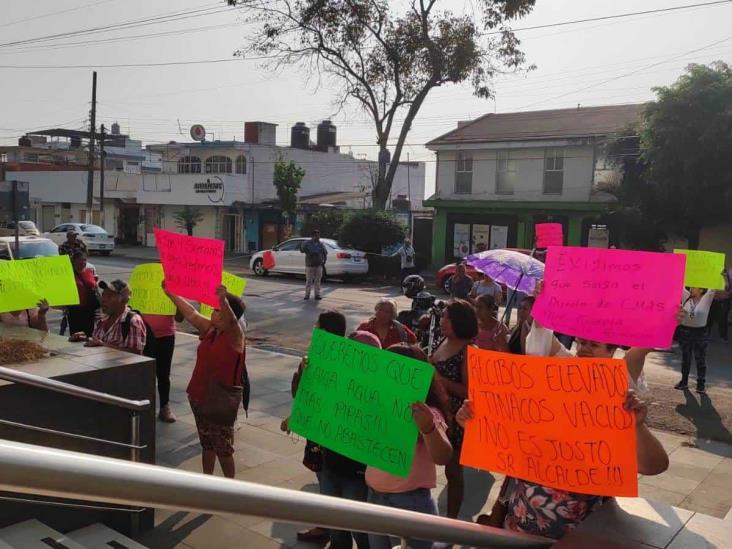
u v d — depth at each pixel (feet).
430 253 97.60
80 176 139.03
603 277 9.07
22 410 13.16
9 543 12.83
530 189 85.61
